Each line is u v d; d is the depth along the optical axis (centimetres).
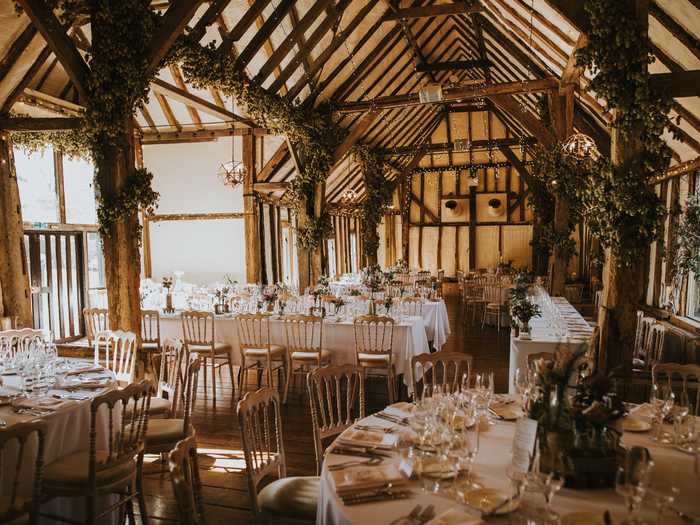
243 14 773
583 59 438
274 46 859
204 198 1162
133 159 536
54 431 323
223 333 679
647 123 430
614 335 455
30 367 371
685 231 677
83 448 345
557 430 211
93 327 641
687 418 280
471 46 1259
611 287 454
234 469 420
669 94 438
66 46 496
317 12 816
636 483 168
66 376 406
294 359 603
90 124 507
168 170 1172
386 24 984
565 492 205
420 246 1889
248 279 1106
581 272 1579
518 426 216
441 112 1780
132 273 538
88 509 292
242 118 1038
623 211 442
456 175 1845
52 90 848
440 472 220
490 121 1764
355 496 205
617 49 427
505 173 1800
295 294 955
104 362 575
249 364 666
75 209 973
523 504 181
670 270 784
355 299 819
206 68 668
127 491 328
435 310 817
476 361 788
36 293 886
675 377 422
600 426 207
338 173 1451
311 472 412
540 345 507
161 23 527
